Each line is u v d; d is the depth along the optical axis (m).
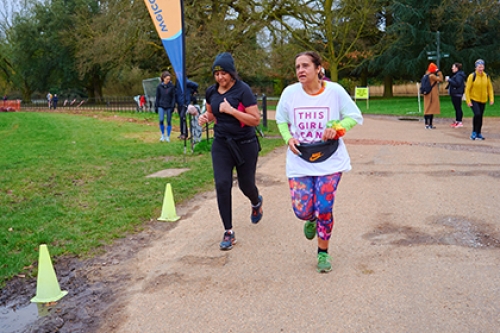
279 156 9.81
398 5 33.00
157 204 6.30
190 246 4.80
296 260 4.29
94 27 30.30
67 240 5.07
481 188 6.44
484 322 3.12
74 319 3.51
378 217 5.35
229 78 4.53
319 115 3.85
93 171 8.47
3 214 6.02
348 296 3.56
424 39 33.22
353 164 8.45
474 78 11.20
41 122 19.17
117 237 5.15
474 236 4.66
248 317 3.36
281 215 5.62
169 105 12.47
